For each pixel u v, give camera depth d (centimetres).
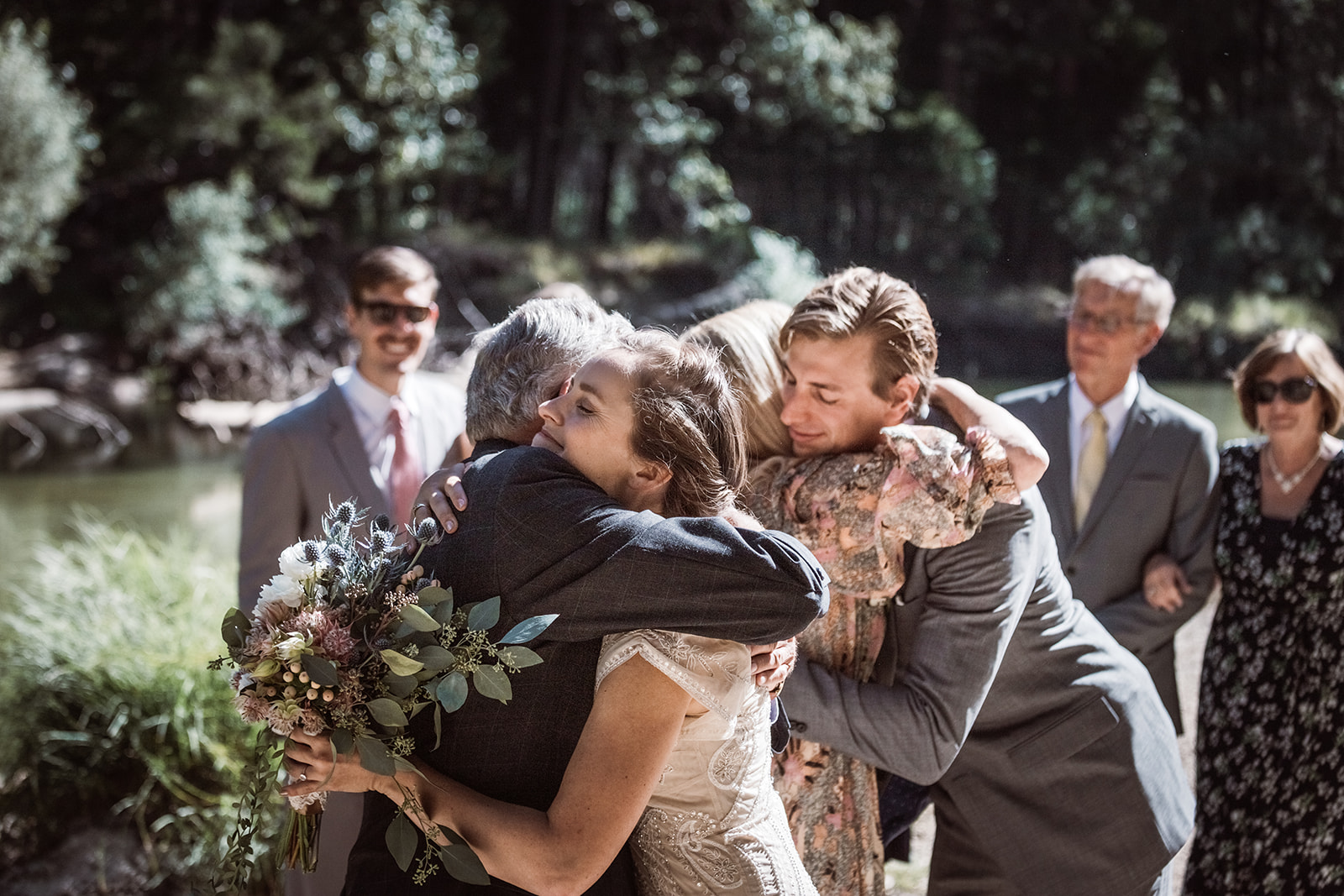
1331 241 2998
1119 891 190
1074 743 190
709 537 132
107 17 2317
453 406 307
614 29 2891
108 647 380
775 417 195
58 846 345
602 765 130
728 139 2988
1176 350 2562
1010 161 3194
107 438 1636
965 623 177
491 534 136
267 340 2075
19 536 975
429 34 2431
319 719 127
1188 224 2989
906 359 179
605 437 142
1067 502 286
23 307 2075
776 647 144
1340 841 254
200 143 2217
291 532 275
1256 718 269
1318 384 264
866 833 187
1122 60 3178
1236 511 276
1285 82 3061
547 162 2825
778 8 2909
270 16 2473
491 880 135
